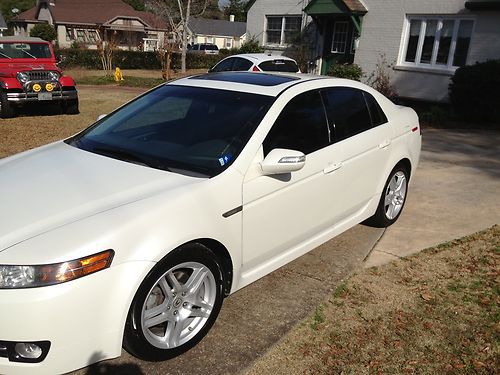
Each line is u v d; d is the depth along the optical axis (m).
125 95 16.86
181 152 3.27
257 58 13.20
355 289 3.70
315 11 17.23
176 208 2.71
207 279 2.93
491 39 13.07
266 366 2.82
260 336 3.08
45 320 2.28
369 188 4.38
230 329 3.14
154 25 43.88
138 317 2.56
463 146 9.11
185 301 2.85
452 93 12.34
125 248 2.47
